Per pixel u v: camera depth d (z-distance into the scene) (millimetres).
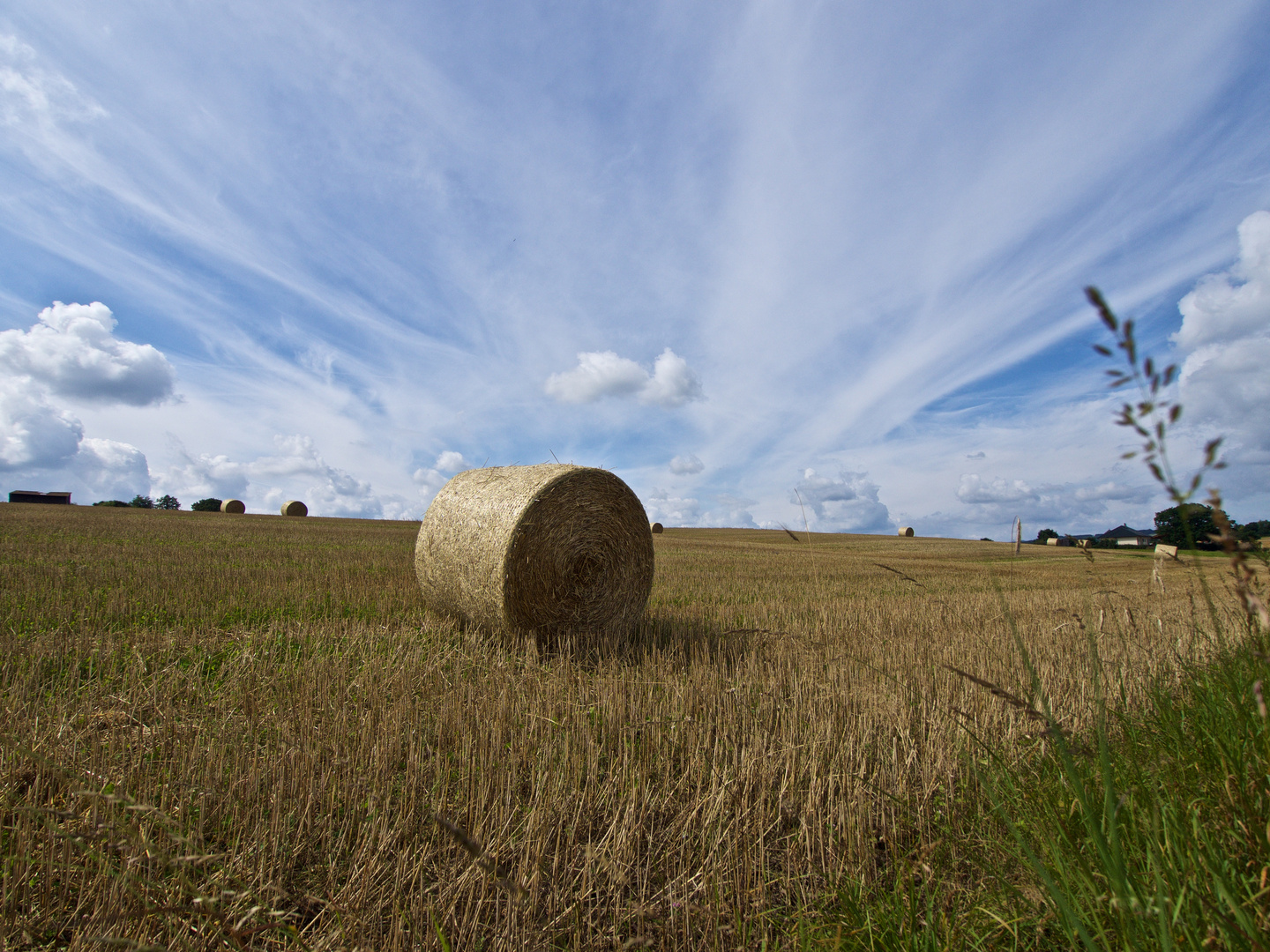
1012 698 1975
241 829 2912
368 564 13836
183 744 3789
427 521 8531
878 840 3045
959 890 2414
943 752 3637
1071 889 1893
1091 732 2879
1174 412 1094
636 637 8133
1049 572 18844
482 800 3082
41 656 5402
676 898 2551
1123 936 1652
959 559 24047
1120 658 5070
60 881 2584
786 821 3256
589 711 4672
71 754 3506
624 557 8125
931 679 5223
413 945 2242
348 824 3023
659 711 4539
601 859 2785
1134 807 2170
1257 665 2109
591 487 7773
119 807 2971
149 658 5711
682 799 3375
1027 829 2361
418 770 3422
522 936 2320
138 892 2250
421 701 4762
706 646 6281
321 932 2301
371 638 6797
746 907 2535
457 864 2693
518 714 4555
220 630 6801
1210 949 1556
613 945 2336
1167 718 2842
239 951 1945
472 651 6691
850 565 20156
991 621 8836
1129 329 1049
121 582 9570
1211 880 1775
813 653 6492
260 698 4727
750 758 3572
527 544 7219
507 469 8445
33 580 9414
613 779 3459
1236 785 2072
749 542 37031
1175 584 11312
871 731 4117
